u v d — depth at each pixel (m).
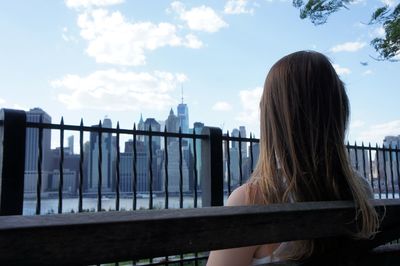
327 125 1.41
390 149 6.49
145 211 0.90
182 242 0.90
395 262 1.44
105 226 0.79
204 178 4.77
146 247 0.85
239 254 1.25
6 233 0.70
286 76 1.42
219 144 4.73
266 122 1.45
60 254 0.75
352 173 1.42
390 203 1.41
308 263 1.27
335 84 1.46
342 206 1.22
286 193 1.35
